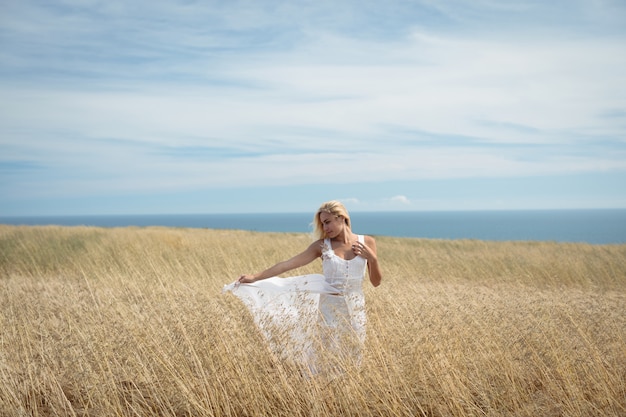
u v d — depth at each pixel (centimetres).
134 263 1186
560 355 488
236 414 423
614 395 433
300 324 482
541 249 1817
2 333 568
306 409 426
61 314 652
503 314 575
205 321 509
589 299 734
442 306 603
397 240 2427
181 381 422
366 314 512
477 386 447
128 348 481
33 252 1378
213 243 1551
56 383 439
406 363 450
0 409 411
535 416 420
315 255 534
